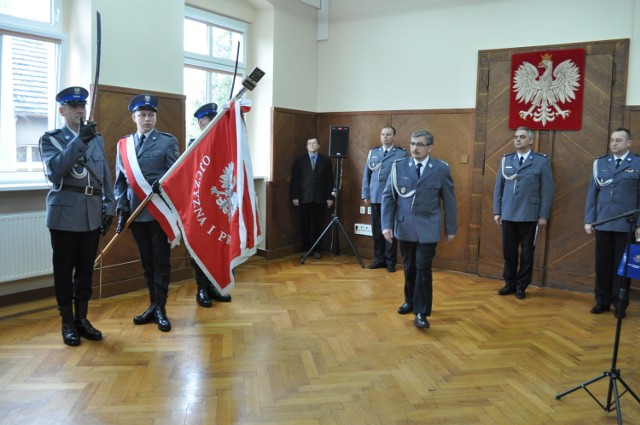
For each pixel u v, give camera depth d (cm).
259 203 580
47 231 381
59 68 400
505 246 447
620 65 439
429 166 353
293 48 588
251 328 349
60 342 312
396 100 565
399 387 265
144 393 252
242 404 244
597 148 452
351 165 602
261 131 578
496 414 240
